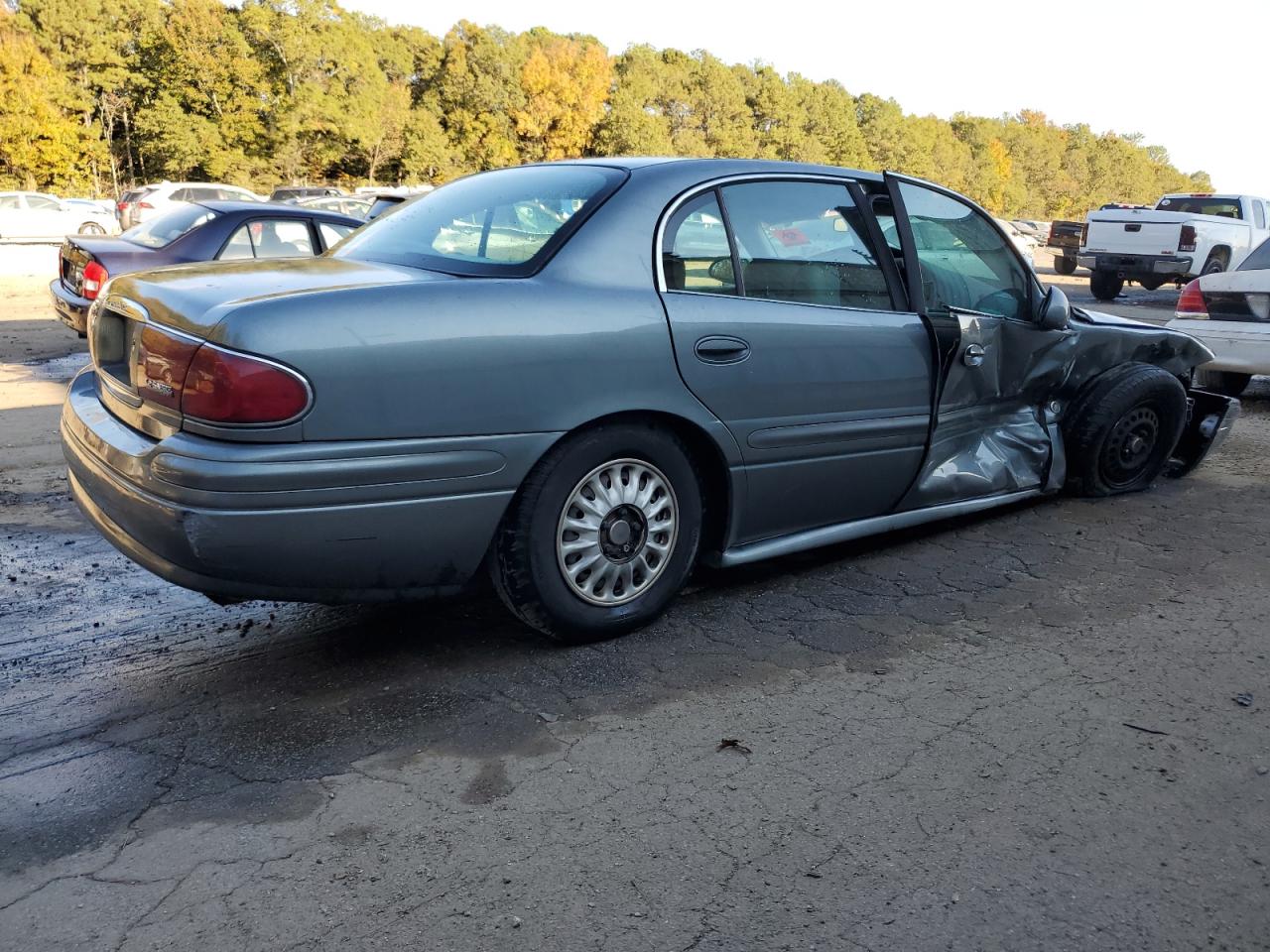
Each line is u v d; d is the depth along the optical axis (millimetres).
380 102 80125
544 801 2486
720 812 2445
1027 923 2076
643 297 3260
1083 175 181000
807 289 3746
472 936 2020
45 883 2178
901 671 3223
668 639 3455
